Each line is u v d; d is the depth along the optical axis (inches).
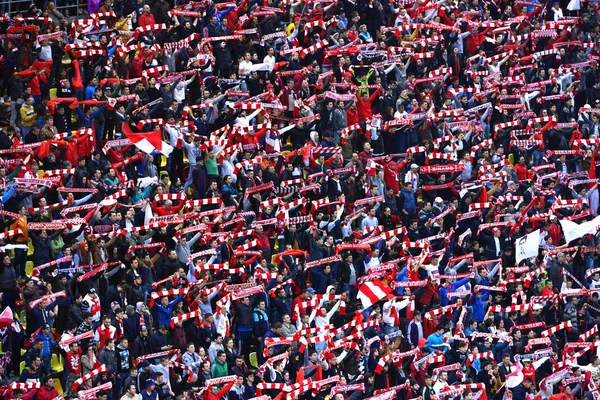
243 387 5378.9
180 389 5260.8
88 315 5310.0
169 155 6269.7
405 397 5634.8
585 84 7485.2
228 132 6412.4
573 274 6466.5
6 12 7170.3
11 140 6122.1
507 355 5816.9
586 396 5861.2
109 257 5629.9
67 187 5940.0
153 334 5369.1
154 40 6801.2
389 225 6373.0
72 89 6412.4
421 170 6510.8
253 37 6948.8
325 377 5561.0
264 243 5964.6
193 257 5703.7
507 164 6781.5
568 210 6820.9
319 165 6422.2
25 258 5580.7
